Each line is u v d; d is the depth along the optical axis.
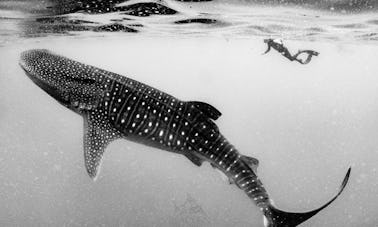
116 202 24.16
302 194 28.31
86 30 18.67
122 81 4.99
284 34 19.92
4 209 25.22
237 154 4.73
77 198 25.73
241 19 15.78
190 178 40.78
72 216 23.72
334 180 31.58
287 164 41.03
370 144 54.41
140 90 4.92
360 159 39.97
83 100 5.01
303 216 4.50
